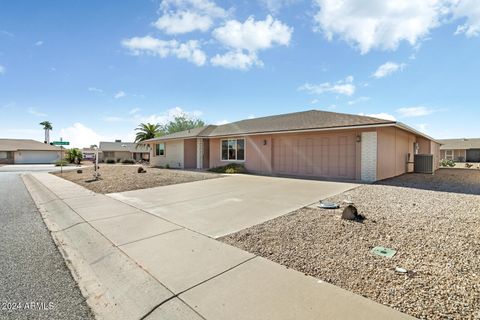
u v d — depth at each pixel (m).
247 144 16.19
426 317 1.98
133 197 7.99
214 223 4.90
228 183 10.70
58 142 18.73
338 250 3.39
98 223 5.17
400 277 2.63
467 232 3.97
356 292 2.38
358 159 11.29
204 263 3.14
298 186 9.55
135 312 2.28
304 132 13.12
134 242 3.98
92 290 2.71
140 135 44.03
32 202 8.03
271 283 2.60
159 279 2.79
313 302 2.24
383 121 10.08
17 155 43.72
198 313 2.16
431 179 11.64
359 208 5.70
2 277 3.00
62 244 4.15
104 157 49.38
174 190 9.12
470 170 19.53
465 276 2.62
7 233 4.76
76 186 11.22
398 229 4.18
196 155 20.50
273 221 4.88
